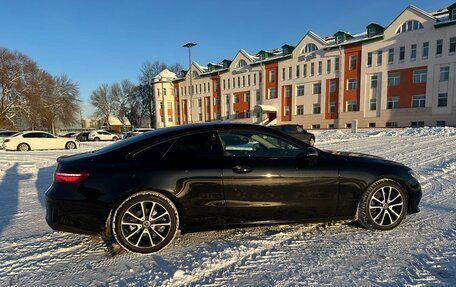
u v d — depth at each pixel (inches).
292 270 105.5
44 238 137.1
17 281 101.5
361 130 1154.7
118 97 2864.2
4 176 309.1
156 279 101.3
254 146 130.6
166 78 2500.0
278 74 1800.0
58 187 117.0
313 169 129.0
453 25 1204.5
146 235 120.3
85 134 1459.2
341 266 107.4
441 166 295.4
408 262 108.7
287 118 1782.7
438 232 134.2
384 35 1386.6
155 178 118.1
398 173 137.1
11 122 1626.5
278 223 129.1
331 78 1573.6
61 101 1897.1
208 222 124.0
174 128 133.3
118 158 121.7
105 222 116.6
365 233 135.4
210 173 121.6
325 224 147.0
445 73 1240.2
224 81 2118.6
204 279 101.1
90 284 99.3
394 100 1382.9
